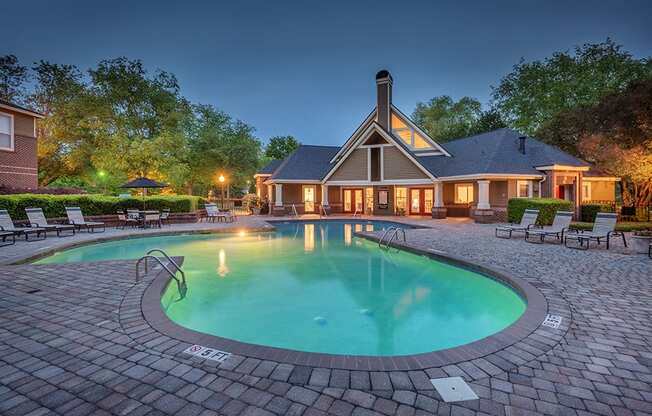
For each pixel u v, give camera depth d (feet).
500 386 9.97
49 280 22.18
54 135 90.84
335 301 24.21
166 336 13.47
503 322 20.40
